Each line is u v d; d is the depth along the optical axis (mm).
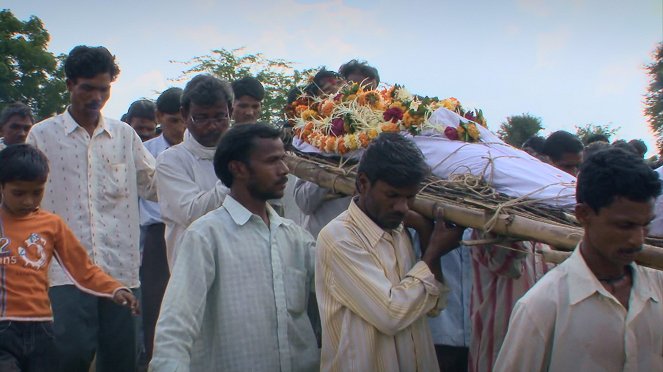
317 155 4121
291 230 3184
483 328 3564
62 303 4133
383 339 2807
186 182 3941
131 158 4641
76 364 4215
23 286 3744
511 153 3533
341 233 2855
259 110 5242
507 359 2375
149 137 6852
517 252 3209
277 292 3002
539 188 3090
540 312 2320
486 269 3582
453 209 2908
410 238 3068
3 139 6562
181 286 2846
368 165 2775
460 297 4031
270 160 3035
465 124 3672
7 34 25969
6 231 3764
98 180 4465
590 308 2281
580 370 2283
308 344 3107
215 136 3984
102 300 4375
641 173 2141
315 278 2969
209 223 2984
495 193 3135
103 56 4355
